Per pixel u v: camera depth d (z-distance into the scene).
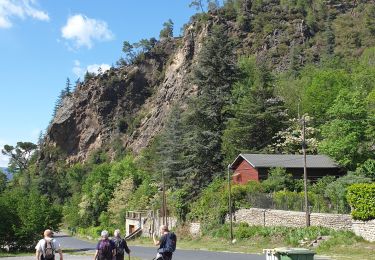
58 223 47.41
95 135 185.62
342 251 30.95
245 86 69.62
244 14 176.25
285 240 36.91
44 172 158.12
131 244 55.19
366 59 134.00
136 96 193.12
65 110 196.12
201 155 60.00
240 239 41.53
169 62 192.25
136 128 175.75
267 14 175.88
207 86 63.47
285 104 73.38
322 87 75.88
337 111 45.66
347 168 46.91
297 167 50.19
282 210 40.38
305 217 37.31
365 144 44.31
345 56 152.00
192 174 60.31
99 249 16.92
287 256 15.48
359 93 47.31
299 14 175.88
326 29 164.12
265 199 43.22
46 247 15.57
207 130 61.31
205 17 178.12
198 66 65.19
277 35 166.00
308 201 39.91
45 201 46.69
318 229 35.47
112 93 194.50
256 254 32.94
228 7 180.12
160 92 176.12
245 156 53.19
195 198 56.16
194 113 62.25
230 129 60.09
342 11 188.12
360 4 189.50
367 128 44.75
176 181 68.19
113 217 87.75
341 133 45.41
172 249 16.62
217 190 51.88
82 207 99.50
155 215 65.00
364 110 44.97
